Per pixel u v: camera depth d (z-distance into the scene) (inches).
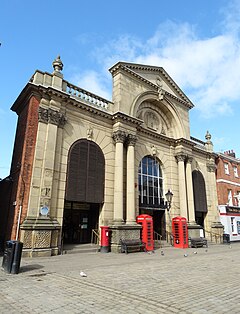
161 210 724.0
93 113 590.2
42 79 518.3
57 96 511.5
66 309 161.9
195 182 879.1
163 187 742.5
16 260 275.3
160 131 789.9
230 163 1101.1
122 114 613.0
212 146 999.6
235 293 202.8
